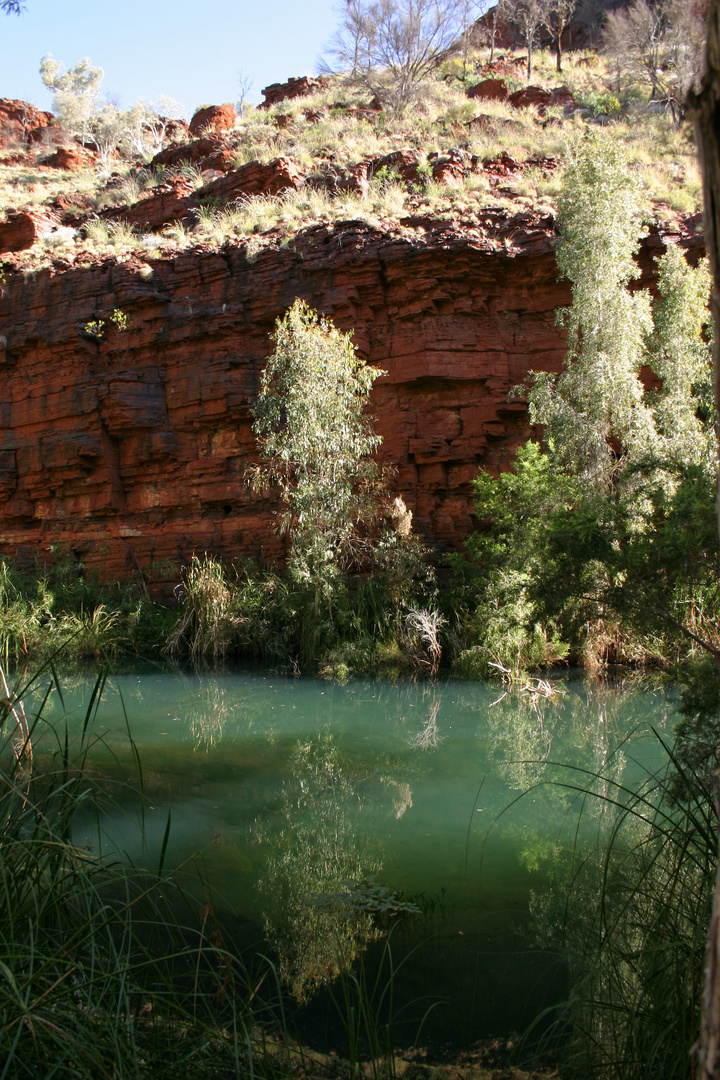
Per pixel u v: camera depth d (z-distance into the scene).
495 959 3.97
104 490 19.61
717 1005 1.30
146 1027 2.83
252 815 6.40
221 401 18.67
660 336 14.88
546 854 5.44
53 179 34.03
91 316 20.02
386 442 17.47
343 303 17.78
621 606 6.36
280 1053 3.10
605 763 7.79
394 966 3.92
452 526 16.94
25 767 2.98
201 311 18.95
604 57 37.66
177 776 7.59
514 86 33.22
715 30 1.40
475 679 12.73
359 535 16.27
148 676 13.65
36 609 15.77
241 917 4.44
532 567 7.66
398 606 14.60
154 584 18.61
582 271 13.52
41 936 2.64
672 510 6.38
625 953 3.34
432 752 8.47
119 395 19.17
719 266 1.40
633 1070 2.64
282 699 11.64
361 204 21.45
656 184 21.38
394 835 5.89
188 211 24.97
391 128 28.72
